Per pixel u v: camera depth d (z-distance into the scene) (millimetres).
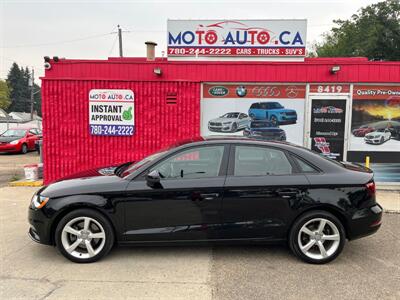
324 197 4613
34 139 21250
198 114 9555
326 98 9391
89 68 9633
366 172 4965
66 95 9570
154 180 4477
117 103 9562
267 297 3807
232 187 4590
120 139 9680
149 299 3748
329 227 4684
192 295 3836
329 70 9242
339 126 9453
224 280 4191
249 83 9500
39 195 4766
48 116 9625
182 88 9508
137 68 9555
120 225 4602
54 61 9617
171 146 5133
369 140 9430
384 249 5234
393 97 9266
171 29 11062
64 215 4637
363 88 9305
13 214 6914
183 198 4578
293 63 9297
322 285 4090
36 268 4477
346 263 4727
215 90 9570
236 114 9602
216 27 10961
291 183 4629
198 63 9453
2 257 4820
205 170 4715
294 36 10773
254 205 4613
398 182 9469
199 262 4688
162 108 9570
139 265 4578
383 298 3805
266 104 9539
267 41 10867
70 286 4012
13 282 4102
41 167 10492
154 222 4613
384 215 7027
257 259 4805
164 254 4938
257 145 4820
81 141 9695
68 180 4961
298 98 9469
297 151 4844
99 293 3859
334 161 4992
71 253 4605
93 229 4652
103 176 4945
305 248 4656
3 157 18359
